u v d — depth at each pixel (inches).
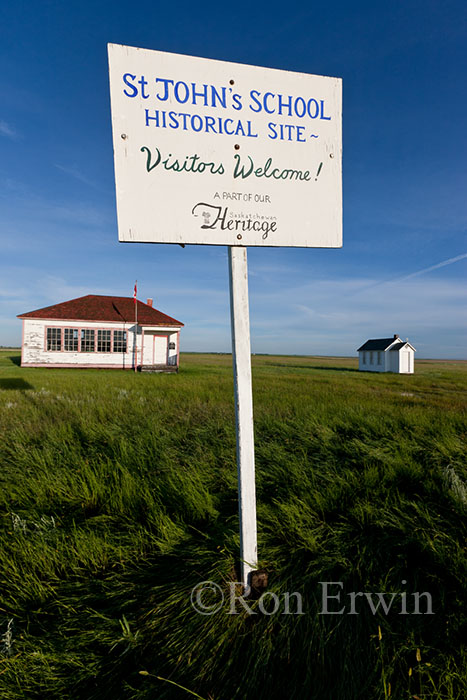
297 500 115.9
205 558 88.8
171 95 81.4
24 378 571.5
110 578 84.4
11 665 61.1
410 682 58.2
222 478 142.2
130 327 965.2
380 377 897.5
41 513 113.8
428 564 87.7
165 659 64.4
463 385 687.7
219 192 83.9
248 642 68.0
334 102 91.4
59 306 993.5
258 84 86.6
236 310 82.0
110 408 276.1
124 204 79.0
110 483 129.1
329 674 62.2
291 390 462.9
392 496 125.8
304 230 89.4
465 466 153.7
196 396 362.0
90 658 63.6
